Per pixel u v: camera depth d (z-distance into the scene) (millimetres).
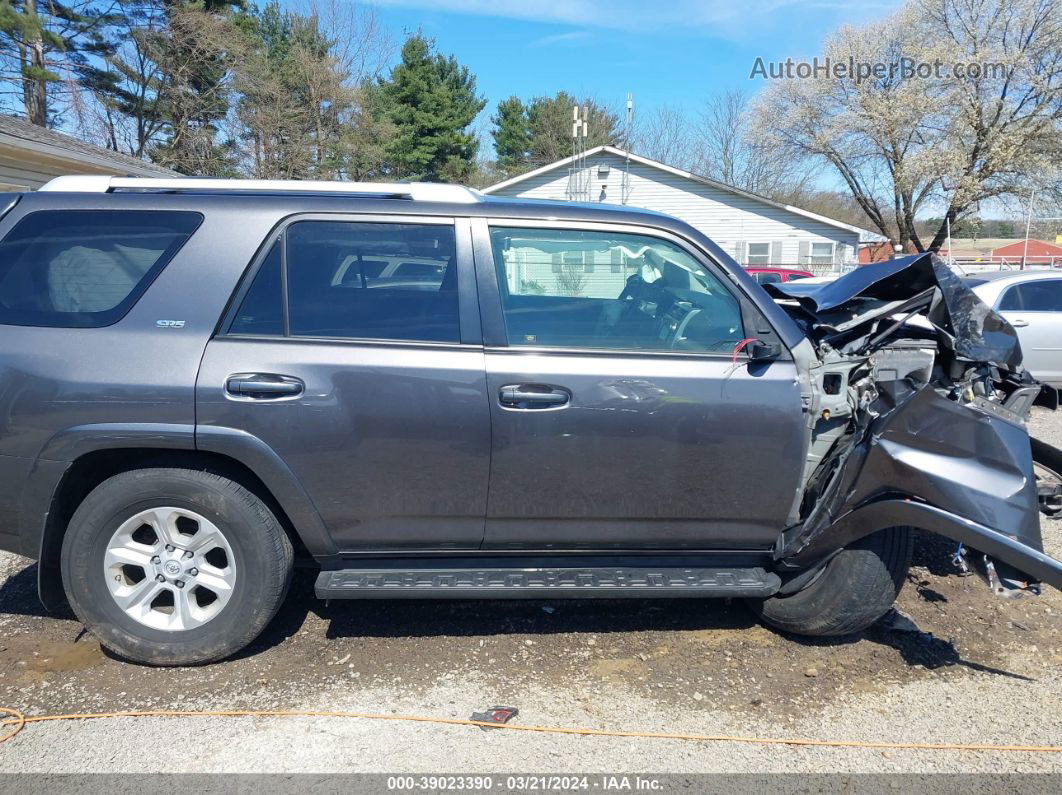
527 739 2732
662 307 3205
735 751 2689
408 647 3330
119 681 3043
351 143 35250
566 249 3189
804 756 2672
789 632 3461
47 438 2908
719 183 27859
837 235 27859
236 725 2777
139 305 2994
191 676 3084
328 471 2979
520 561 3248
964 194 25594
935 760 2662
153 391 2889
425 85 41906
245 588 3045
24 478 2943
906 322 3643
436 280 3107
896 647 3408
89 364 2910
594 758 2637
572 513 3104
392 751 2650
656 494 3094
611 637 3451
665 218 3242
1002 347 3463
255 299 3018
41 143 11359
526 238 3172
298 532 3055
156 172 15844
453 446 2994
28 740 2678
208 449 2912
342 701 2930
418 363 2984
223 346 2947
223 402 2896
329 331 3021
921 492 2941
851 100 28078
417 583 3072
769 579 3211
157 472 2975
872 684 3125
